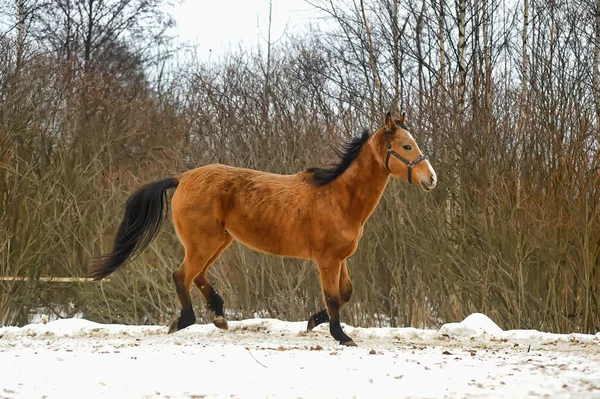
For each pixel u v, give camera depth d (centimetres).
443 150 1512
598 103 1524
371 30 2131
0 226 1684
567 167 1390
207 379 662
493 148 1467
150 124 2350
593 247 1364
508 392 610
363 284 1559
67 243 1784
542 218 1354
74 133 2083
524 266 1410
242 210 1059
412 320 1546
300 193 1038
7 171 1783
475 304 1497
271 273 1581
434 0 1817
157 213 1117
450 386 641
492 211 1428
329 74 2327
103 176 1961
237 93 2070
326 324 1167
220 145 1867
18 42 2284
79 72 2603
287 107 1953
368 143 1033
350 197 1025
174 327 1113
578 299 1377
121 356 790
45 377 655
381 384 650
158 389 619
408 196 1530
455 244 1505
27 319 1727
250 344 982
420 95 1594
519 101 1558
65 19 3012
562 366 748
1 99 1933
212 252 1083
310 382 656
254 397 593
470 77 1642
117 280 1683
